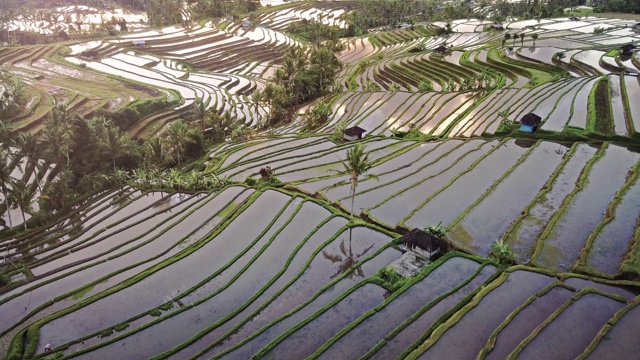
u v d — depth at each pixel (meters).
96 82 91.25
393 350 27.78
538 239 37.66
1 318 34.41
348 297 33.22
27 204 51.06
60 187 51.62
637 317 27.81
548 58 93.50
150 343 30.86
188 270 38.59
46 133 56.41
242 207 47.50
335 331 30.20
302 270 36.97
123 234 45.66
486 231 39.94
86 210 51.34
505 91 77.12
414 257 37.50
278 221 44.62
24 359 29.91
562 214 40.84
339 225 43.16
